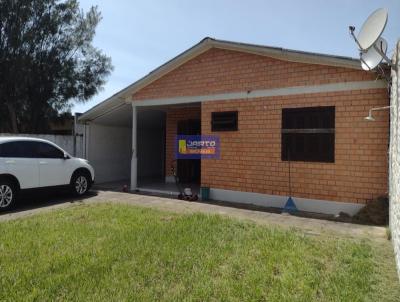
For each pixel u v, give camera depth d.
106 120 12.70
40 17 16.33
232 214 7.40
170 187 11.38
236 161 8.78
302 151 7.80
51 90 17.11
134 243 4.99
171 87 9.99
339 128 7.31
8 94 15.80
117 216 6.78
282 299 3.36
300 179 7.82
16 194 7.88
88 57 18.73
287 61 7.96
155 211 7.34
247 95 8.57
